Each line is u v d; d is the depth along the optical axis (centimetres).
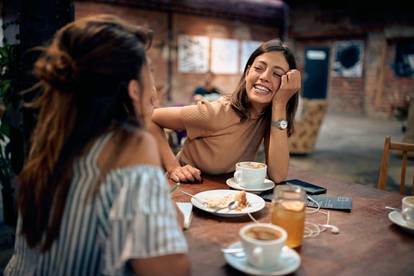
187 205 122
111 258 70
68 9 228
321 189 146
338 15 1058
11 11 240
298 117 546
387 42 973
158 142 162
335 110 1118
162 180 75
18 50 231
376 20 978
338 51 1091
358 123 902
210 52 1041
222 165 164
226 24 1062
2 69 240
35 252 84
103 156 75
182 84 1002
